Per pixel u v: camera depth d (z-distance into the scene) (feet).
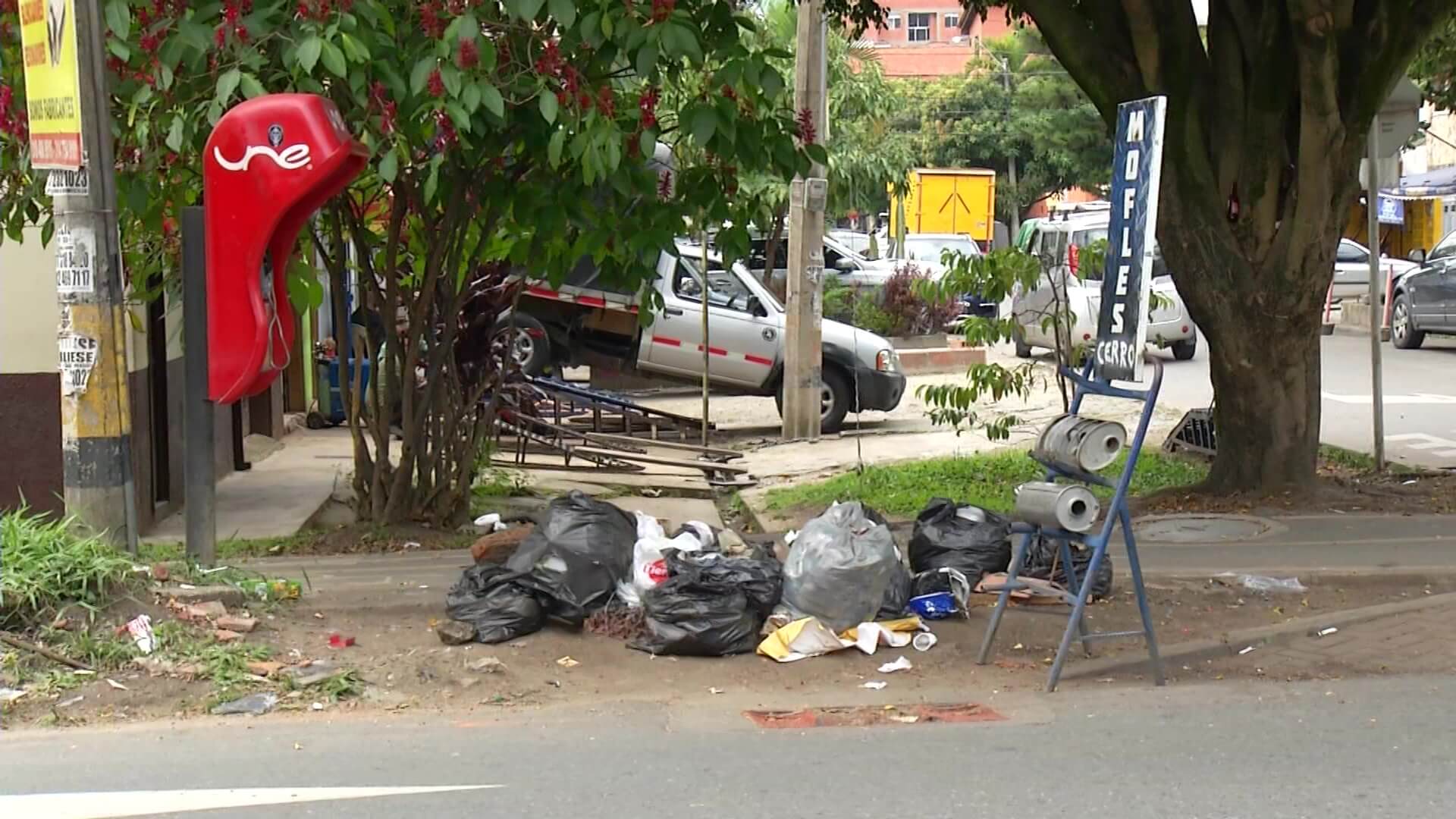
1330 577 26.99
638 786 17.34
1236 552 29.19
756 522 37.65
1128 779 17.39
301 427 55.16
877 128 93.91
